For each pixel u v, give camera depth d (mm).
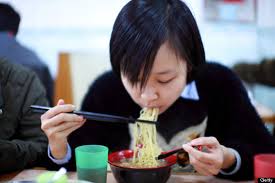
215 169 1132
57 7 3627
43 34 3660
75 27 3686
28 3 3580
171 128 1526
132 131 1579
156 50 1082
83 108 1622
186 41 1164
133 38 1103
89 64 2775
